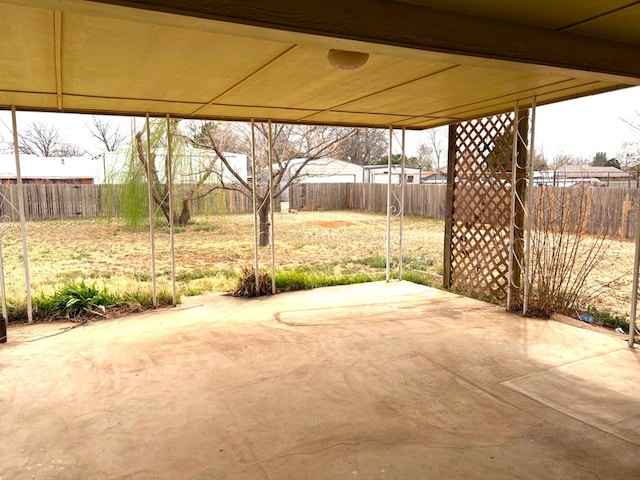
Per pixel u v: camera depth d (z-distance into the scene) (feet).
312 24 5.89
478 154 16.92
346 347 11.89
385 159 78.64
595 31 7.79
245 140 36.73
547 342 12.20
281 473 6.56
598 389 9.35
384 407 8.61
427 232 39.29
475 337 12.62
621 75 8.44
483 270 17.02
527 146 15.10
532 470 6.59
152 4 5.06
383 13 6.33
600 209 28.09
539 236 15.30
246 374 10.19
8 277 22.29
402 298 17.04
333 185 60.44
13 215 44.98
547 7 6.69
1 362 10.87
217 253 29.30
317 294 17.67
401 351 11.58
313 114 15.24
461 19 6.89
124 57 8.41
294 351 11.61
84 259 27.20
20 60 8.54
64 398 9.03
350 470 6.61
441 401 8.85
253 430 7.79
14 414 8.38
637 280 11.72
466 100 13.09
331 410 8.50
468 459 6.88
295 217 51.24
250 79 10.23
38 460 6.94
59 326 13.73
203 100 12.62
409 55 7.05
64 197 46.57
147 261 26.73
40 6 4.96
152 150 30.94
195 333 13.07
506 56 7.30
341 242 34.14
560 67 7.80
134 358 11.16
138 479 6.46
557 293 14.90
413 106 13.96
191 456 7.03
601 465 6.72
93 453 7.12
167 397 9.06
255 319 14.43
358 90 11.57
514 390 9.32
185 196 35.65
